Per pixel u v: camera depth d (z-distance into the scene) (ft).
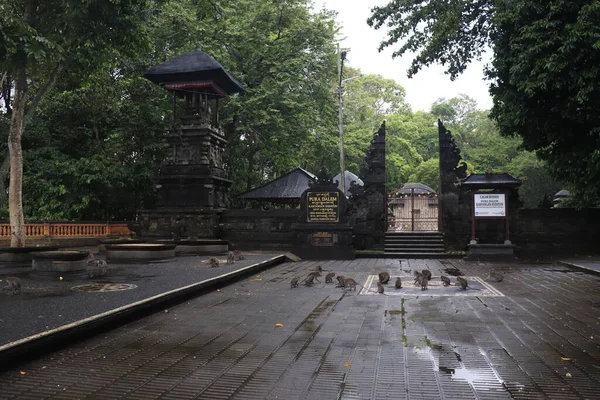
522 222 68.49
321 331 22.17
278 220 72.23
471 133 200.34
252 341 20.36
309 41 88.84
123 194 86.89
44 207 76.02
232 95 86.63
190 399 13.97
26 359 17.42
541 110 51.21
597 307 28.32
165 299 28.04
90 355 18.28
